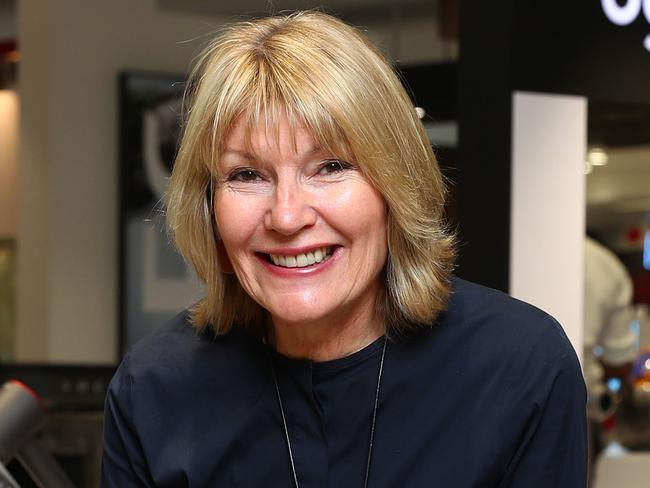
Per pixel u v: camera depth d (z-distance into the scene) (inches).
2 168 303.7
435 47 334.0
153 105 277.4
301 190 67.9
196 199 73.4
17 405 82.9
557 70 152.4
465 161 155.3
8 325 300.4
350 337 75.3
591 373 181.3
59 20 266.8
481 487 74.0
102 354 276.2
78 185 271.6
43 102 269.0
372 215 69.6
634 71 157.2
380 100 68.5
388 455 74.8
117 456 80.4
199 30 287.3
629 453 183.2
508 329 75.9
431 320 74.6
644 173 163.9
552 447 74.5
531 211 151.1
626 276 177.5
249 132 67.1
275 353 77.3
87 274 273.6
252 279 70.9
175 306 283.0
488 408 74.2
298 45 68.0
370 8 323.0
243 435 76.9
